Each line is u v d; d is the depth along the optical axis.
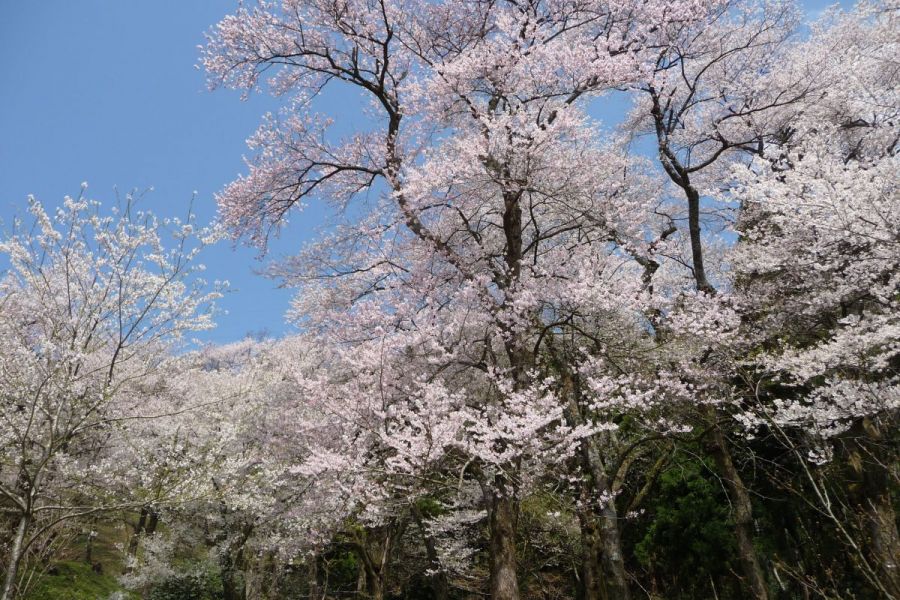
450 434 6.51
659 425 8.97
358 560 14.82
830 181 6.91
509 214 8.91
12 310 8.33
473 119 9.40
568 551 11.27
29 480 6.40
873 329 7.68
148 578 15.25
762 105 11.40
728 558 10.16
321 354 11.39
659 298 8.43
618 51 9.41
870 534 7.40
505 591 6.71
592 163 9.09
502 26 8.44
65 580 14.29
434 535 11.70
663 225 13.34
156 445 9.85
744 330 9.45
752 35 11.09
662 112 10.91
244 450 13.02
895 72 10.32
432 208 9.08
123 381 7.65
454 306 9.43
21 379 6.86
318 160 10.20
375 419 7.60
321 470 7.11
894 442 8.38
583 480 8.54
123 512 8.83
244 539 13.78
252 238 10.23
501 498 7.20
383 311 9.09
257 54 9.91
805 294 9.12
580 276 8.52
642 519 11.83
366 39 9.72
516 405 7.09
